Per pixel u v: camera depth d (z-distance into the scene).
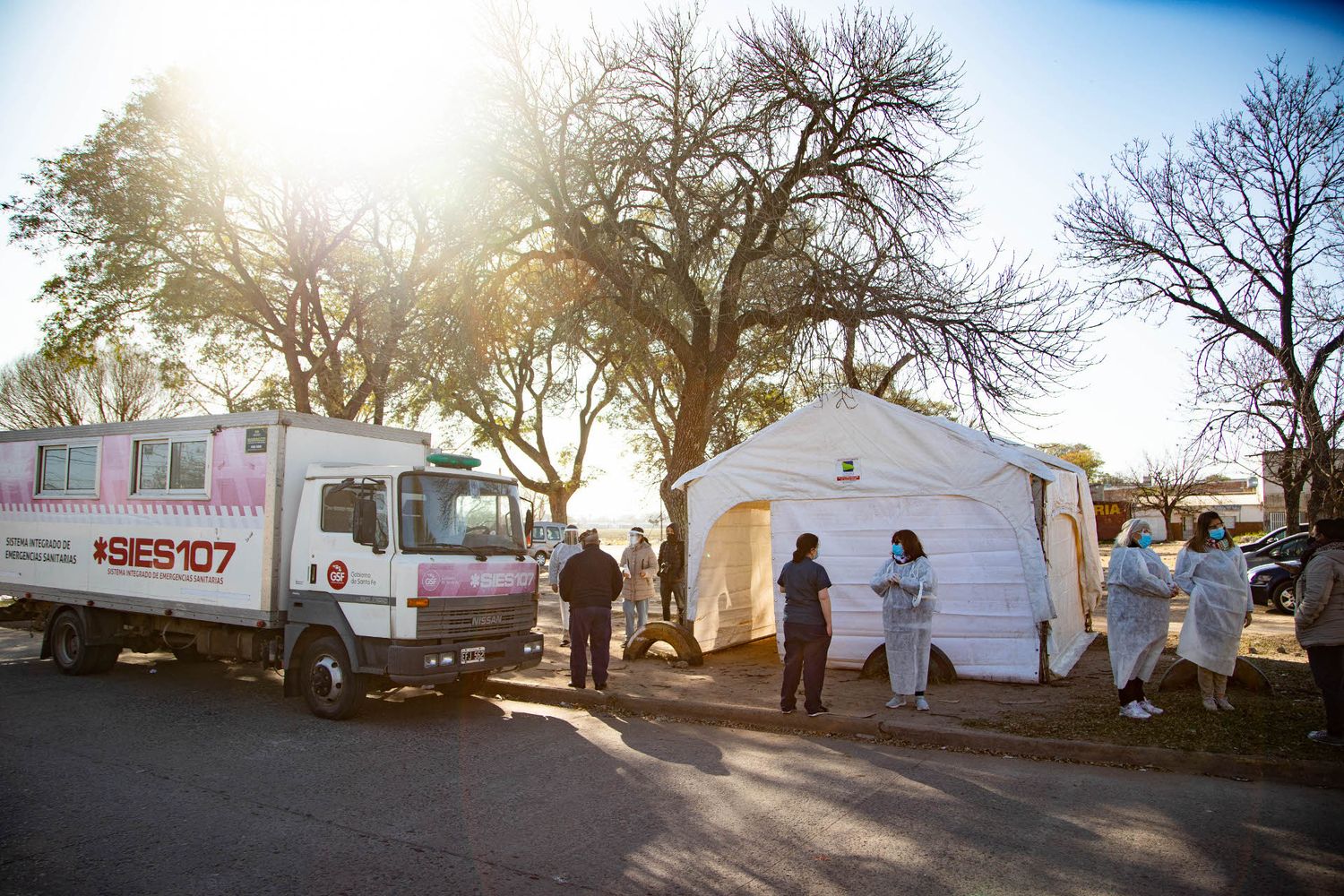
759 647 12.93
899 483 9.98
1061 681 9.33
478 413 27.25
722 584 12.50
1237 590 7.24
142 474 9.98
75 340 19.72
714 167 13.15
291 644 8.52
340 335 21.14
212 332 22.28
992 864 4.47
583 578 9.37
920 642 7.91
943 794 5.71
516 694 9.55
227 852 4.70
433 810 5.45
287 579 8.68
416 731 7.80
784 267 12.94
